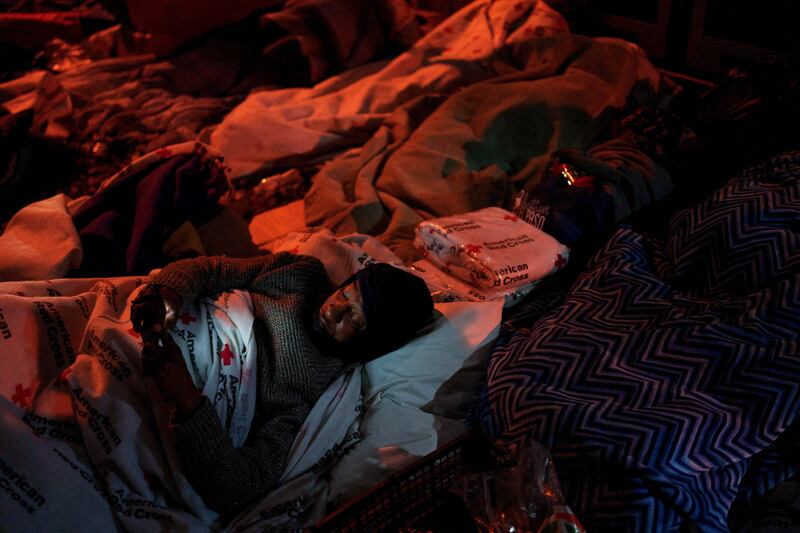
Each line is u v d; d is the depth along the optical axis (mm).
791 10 3059
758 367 1567
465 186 2553
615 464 1463
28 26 4594
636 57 3018
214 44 3818
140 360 1459
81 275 2039
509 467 1412
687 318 1708
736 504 1581
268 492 1540
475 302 1882
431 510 1509
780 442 1604
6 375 1451
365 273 1650
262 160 3033
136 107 3496
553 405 1570
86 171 3105
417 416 1687
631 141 2535
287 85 3705
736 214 1907
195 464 1395
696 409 1520
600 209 2193
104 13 4520
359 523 1406
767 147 2381
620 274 1910
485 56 3424
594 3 3914
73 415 1438
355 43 3801
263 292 1706
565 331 1742
